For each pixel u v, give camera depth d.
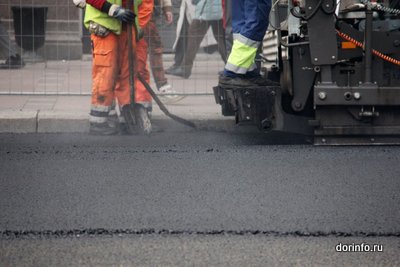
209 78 24.16
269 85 16.03
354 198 12.02
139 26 17.88
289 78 16.11
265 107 16.02
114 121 18.16
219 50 24.14
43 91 22.27
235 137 17.77
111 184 12.84
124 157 14.82
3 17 26.23
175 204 11.73
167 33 24.67
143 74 18.47
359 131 15.84
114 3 17.34
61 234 10.47
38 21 26.69
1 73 25.20
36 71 25.52
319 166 13.96
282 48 16.84
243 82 16.09
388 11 15.54
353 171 13.59
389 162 14.27
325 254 9.78
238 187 12.62
